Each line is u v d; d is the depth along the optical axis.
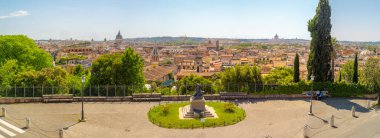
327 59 54.88
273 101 49.06
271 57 186.00
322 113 41.97
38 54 69.00
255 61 166.75
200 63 163.50
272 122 38.22
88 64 153.88
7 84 53.25
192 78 78.56
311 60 55.84
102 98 47.28
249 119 39.59
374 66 49.78
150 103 46.81
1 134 31.39
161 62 184.38
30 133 32.19
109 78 57.78
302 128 35.66
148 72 117.56
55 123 36.09
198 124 36.88
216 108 44.06
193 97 41.19
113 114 40.66
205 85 57.16
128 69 58.97
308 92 51.41
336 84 52.81
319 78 54.88
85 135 32.75
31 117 37.78
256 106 46.00
